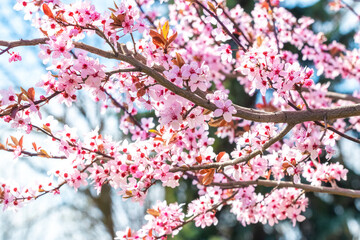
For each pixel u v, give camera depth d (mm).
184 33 4785
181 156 2971
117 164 2816
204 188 3600
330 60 5234
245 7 9023
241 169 2975
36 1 2574
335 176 3332
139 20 2592
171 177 2861
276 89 2744
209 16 3082
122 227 10086
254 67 2703
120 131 9039
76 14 2449
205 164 2887
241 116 2570
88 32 2520
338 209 10539
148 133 4004
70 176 2869
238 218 3672
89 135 2879
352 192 3260
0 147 2760
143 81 2666
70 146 2783
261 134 2945
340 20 10055
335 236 9992
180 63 2535
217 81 5270
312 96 4715
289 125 2656
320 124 2953
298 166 2965
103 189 9867
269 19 4523
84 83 2520
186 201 9211
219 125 2760
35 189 2938
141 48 2840
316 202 10375
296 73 2623
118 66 2773
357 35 5258
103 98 2592
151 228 3201
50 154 2838
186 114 2562
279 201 3549
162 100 2713
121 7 2508
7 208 2883
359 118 4613
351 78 5277
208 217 3375
